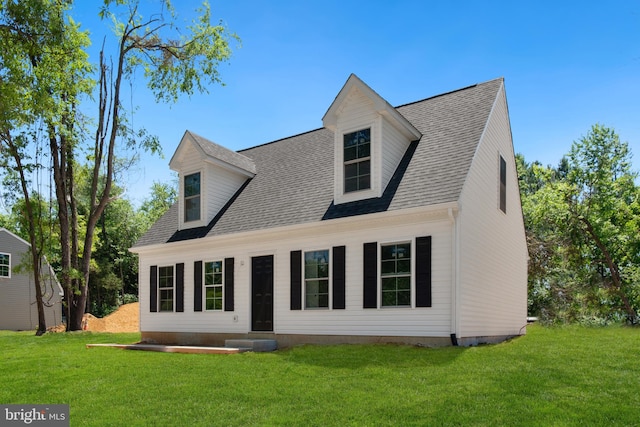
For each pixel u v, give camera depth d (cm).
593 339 1343
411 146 1445
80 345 1611
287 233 1464
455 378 828
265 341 1384
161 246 1770
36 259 2141
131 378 976
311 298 1409
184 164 1809
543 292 2642
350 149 1398
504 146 1628
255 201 1691
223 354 1270
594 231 2903
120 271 4516
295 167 1756
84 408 781
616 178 3033
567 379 806
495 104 1482
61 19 1798
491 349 1094
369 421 643
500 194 1541
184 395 820
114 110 2125
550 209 2914
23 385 963
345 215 1325
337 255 1351
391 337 1229
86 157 2206
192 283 1702
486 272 1359
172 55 2112
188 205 1795
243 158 1947
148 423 688
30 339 1847
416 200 1219
